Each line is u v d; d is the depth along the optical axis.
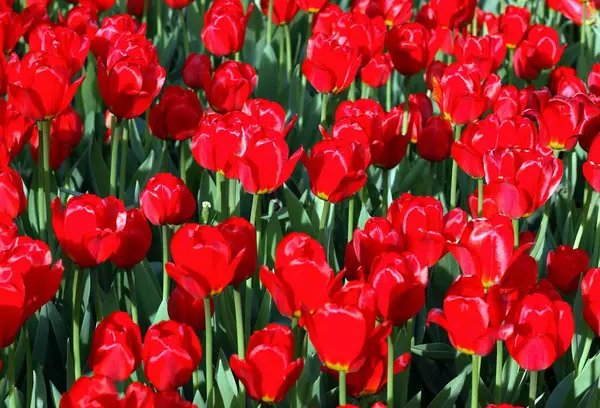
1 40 2.60
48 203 2.33
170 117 2.42
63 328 2.24
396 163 2.38
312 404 2.16
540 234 2.38
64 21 2.80
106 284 2.37
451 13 2.83
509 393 2.21
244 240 2.04
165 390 1.95
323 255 2.00
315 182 2.21
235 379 2.20
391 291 2.01
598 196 2.48
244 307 2.32
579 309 2.26
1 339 1.97
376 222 2.07
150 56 2.50
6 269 1.96
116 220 2.09
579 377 2.19
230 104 2.46
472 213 2.38
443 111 2.47
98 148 2.57
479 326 2.00
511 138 2.35
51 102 2.27
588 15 3.35
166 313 2.18
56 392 2.14
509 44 3.10
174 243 2.00
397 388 2.18
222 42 2.62
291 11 2.91
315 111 2.76
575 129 2.38
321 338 1.94
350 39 2.62
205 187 2.50
